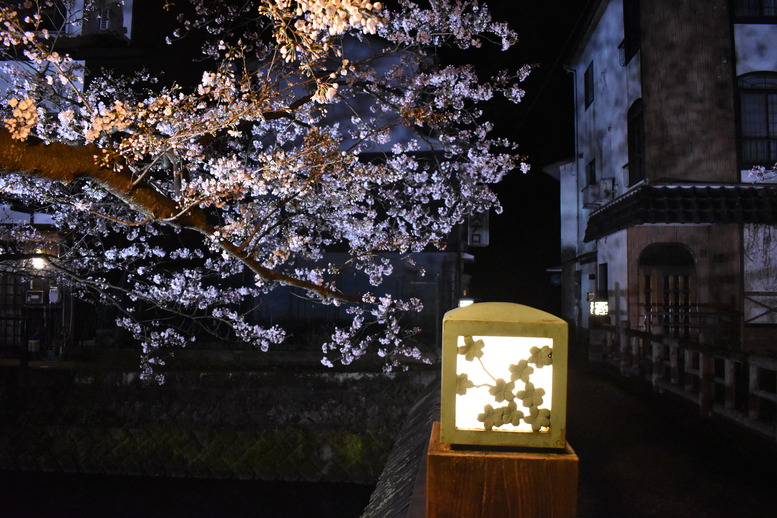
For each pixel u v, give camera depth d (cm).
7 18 734
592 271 1923
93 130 596
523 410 201
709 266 1480
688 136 1425
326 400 1360
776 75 1425
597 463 711
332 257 1661
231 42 1549
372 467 1305
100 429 1355
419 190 1414
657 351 1093
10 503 1189
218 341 1605
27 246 1642
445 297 1628
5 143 511
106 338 1566
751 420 760
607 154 1775
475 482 194
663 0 1443
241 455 1331
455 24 1192
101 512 1155
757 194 1385
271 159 786
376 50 1548
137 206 652
